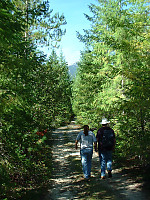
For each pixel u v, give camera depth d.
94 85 13.13
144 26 8.29
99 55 11.93
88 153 6.91
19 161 5.27
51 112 13.63
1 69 4.23
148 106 6.42
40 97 10.55
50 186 6.44
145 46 7.52
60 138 17.83
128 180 6.19
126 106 6.89
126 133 7.30
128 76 7.38
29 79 5.87
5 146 4.75
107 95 10.24
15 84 4.73
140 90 6.50
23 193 5.59
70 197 5.43
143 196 4.84
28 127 5.88
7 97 4.37
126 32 8.38
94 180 6.70
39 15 7.34
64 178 7.28
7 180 4.37
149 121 7.05
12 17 4.42
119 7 10.48
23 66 4.50
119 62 8.88
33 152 6.92
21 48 5.38
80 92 16.36
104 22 11.73
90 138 7.06
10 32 4.30
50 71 13.41
